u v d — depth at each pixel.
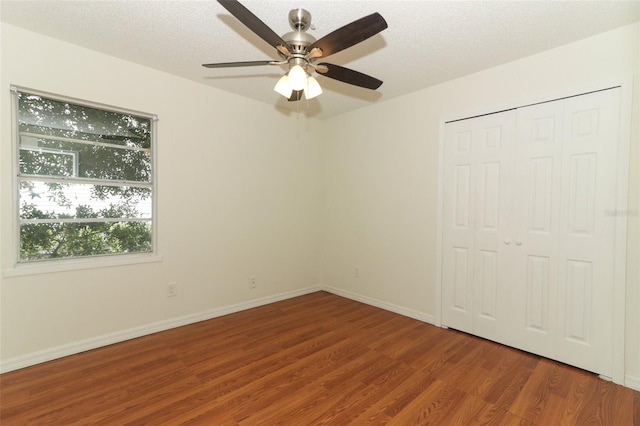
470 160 2.88
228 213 3.42
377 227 3.70
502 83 2.66
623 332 2.10
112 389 2.02
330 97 3.49
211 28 2.22
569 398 1.96
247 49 2.51
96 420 1.73
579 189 2.29
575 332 2.31
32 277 2.31
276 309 3.60
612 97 2.15
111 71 2.62
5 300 2.21
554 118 2.40
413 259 3.33
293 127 4.01
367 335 2.88
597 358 2.21
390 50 2.43
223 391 2.01
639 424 1.73
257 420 1.75
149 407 1.84
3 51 2.18
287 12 1.99
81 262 2.53
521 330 2.58
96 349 2.57
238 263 3.52
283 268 3.96
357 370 2.27
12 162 2.24
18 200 2.29
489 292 2.78
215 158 3.29
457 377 2.19
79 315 2.52
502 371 2.27
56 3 1.95
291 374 2.21
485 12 1.96
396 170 3.49
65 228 2.51
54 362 2.35
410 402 1.92
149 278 2.88
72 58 2.44
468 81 2.88
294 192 4.05
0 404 1.85
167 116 2.95
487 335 2.79
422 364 2.36
